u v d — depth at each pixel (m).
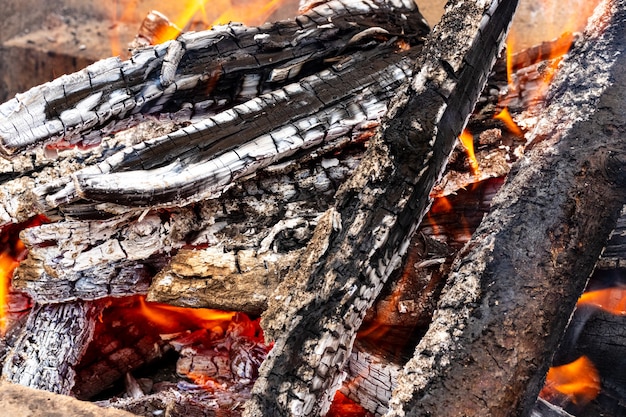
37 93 1.68
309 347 1.59
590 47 1.69
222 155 1.70
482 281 1.58
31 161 1.78
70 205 1.69
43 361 1.75
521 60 1.80
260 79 1.78
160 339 1.88
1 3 2.05
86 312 1.79
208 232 1.74
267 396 1.59
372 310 1.71
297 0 2.30
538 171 1.62
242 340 1.86
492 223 1.62
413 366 1.56
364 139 1.76
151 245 1.74
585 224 1.60
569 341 1.74
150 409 1.71
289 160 1.74
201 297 1.71
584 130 1.63
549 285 1.58
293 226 1.73
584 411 1.73
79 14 2.13
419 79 1.64
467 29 1.64
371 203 1.63
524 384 1.55
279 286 1.63
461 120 1.65
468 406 1.54
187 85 1.74
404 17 1.87
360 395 1.75
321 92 1.76
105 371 1.84
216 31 1.76
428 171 1.63
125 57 2.13
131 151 1.68
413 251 1.72
